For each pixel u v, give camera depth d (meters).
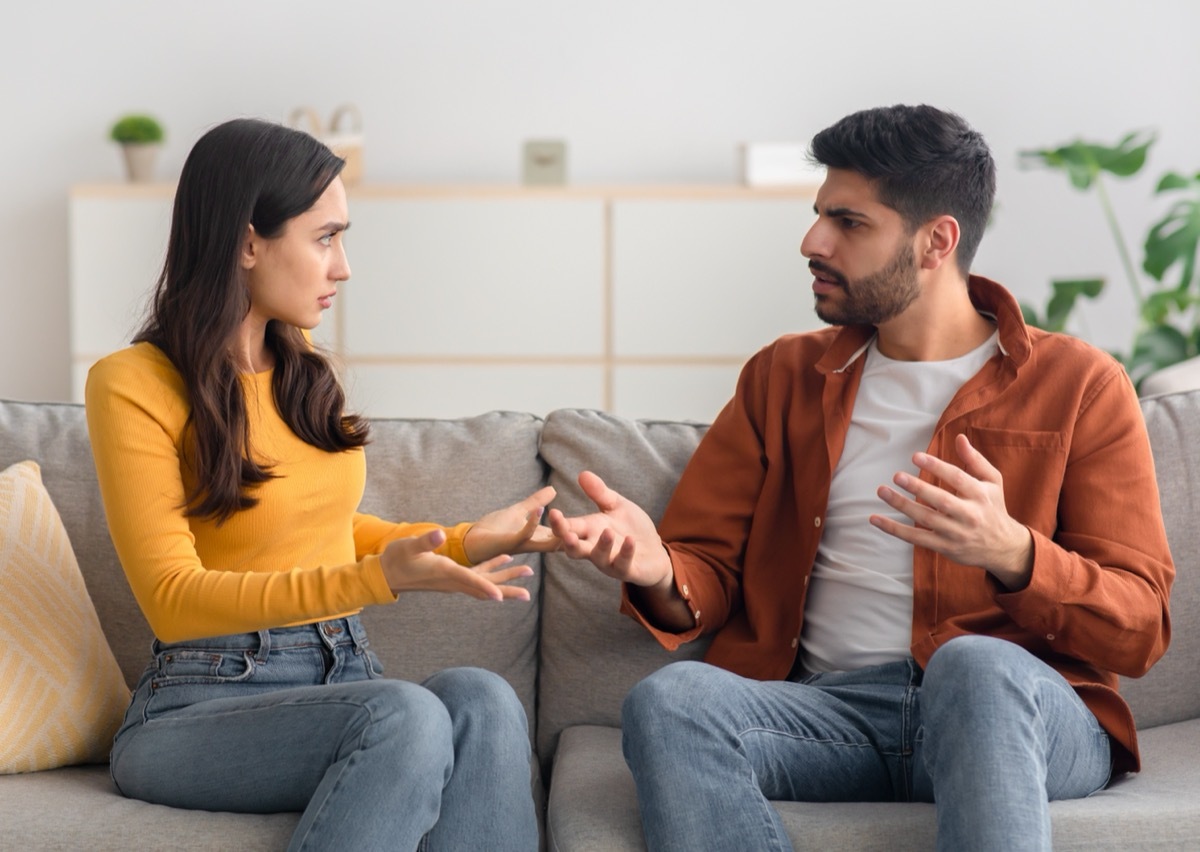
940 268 1.77
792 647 1.78
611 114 4.57
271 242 1.58
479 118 4.57
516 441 1.97
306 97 4.56
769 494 1.84
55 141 4.56
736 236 4.21
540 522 1.94
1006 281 4.62
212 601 1.49
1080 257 4.60
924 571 1.69
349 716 1.44
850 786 1.61
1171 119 4.54
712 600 1.80
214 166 1.56
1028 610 1.57
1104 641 1.58
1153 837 1.43
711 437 1.90
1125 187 4.56
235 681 1.56
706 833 1.42
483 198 4.19
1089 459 1.70
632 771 1.51
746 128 4.57
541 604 1.94
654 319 4.24
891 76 4.55
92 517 1.88
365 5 4.53
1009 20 4.52
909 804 1.55
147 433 1.54
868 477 1.77
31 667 1.64
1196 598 1.83
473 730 1.48
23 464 1.84
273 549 1.62
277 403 1.64
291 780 1.46
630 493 1.93
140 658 1.86
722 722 1.49
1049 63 4.54
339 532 1.69
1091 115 4.55
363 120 4.58
